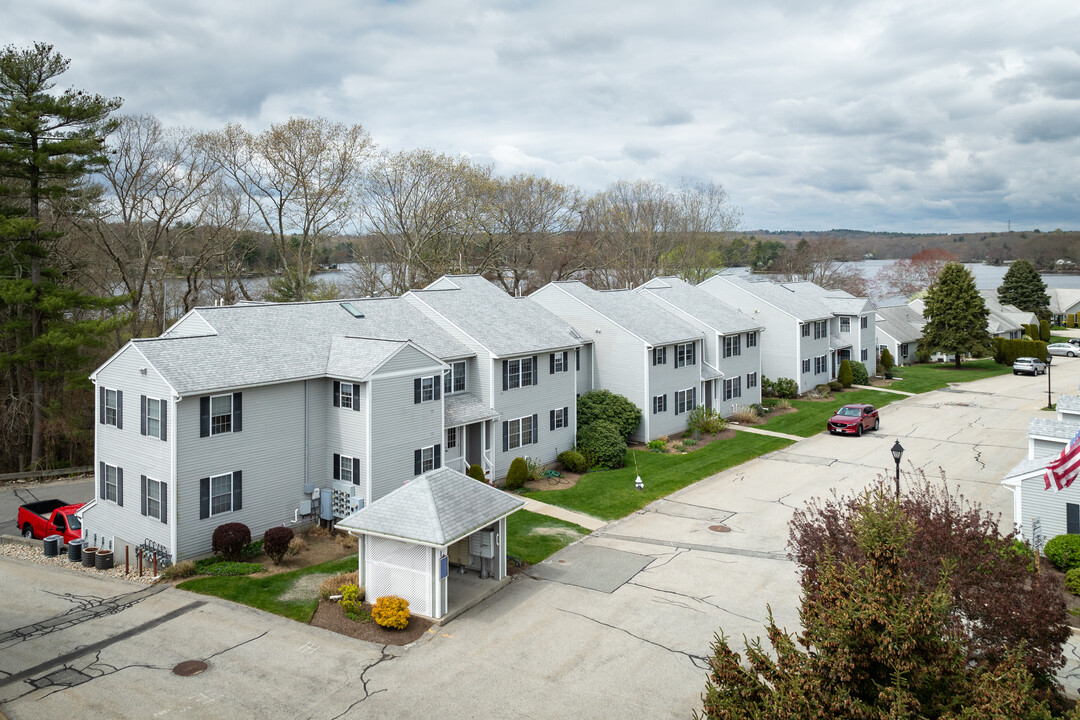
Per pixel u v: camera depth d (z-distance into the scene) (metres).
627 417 39.72
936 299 72.94
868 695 11.41
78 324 38.09
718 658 12.29
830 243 125.75
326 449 28.28
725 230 88.44
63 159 38.16
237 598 21.41
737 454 39.66
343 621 20.00
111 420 26.19
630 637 19.34
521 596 21.95
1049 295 109.69
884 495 13.34
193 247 57.88
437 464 29.89
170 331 29.45
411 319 34.88
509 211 70.94
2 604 21.19
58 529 28.48
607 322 41.78
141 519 25.02
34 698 16.12
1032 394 57.69
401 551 20.50
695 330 45.78
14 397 40.38
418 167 60.34
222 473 24.89
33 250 37.38
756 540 26.83
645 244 83.31
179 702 16.03
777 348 56.75
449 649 18.62
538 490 33.09
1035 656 13.68
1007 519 28.45
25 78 36.09
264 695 16.36
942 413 50.97
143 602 21.22
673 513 30.09
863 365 63.66
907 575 13.09
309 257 57.66
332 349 29.09
